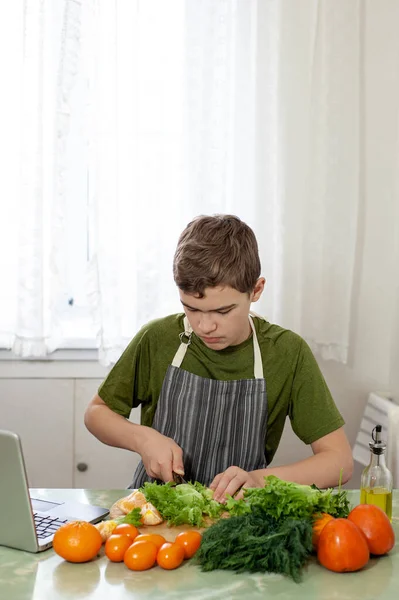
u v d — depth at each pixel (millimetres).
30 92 2322
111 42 2324
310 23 2375
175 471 1575
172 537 1306
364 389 2580
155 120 2377
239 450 1720
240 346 1742
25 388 2518
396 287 2555
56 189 2357
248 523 1231
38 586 1139
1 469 1259
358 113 2428
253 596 1114
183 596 1111
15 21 2381
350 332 2562
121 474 2576
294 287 2445
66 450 2555
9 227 2449
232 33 2395
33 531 1252
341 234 2441
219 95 2367
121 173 2396
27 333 2387
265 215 2420
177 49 2398
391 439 2145
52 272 2385
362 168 2504
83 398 2535
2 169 2424
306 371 1751
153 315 2416
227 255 1502
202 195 2383
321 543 1210
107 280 2379
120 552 1222
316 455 1658
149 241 2396
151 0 2354
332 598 1112
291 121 2396
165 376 1751
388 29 2455
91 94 2338
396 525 1402
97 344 2410
